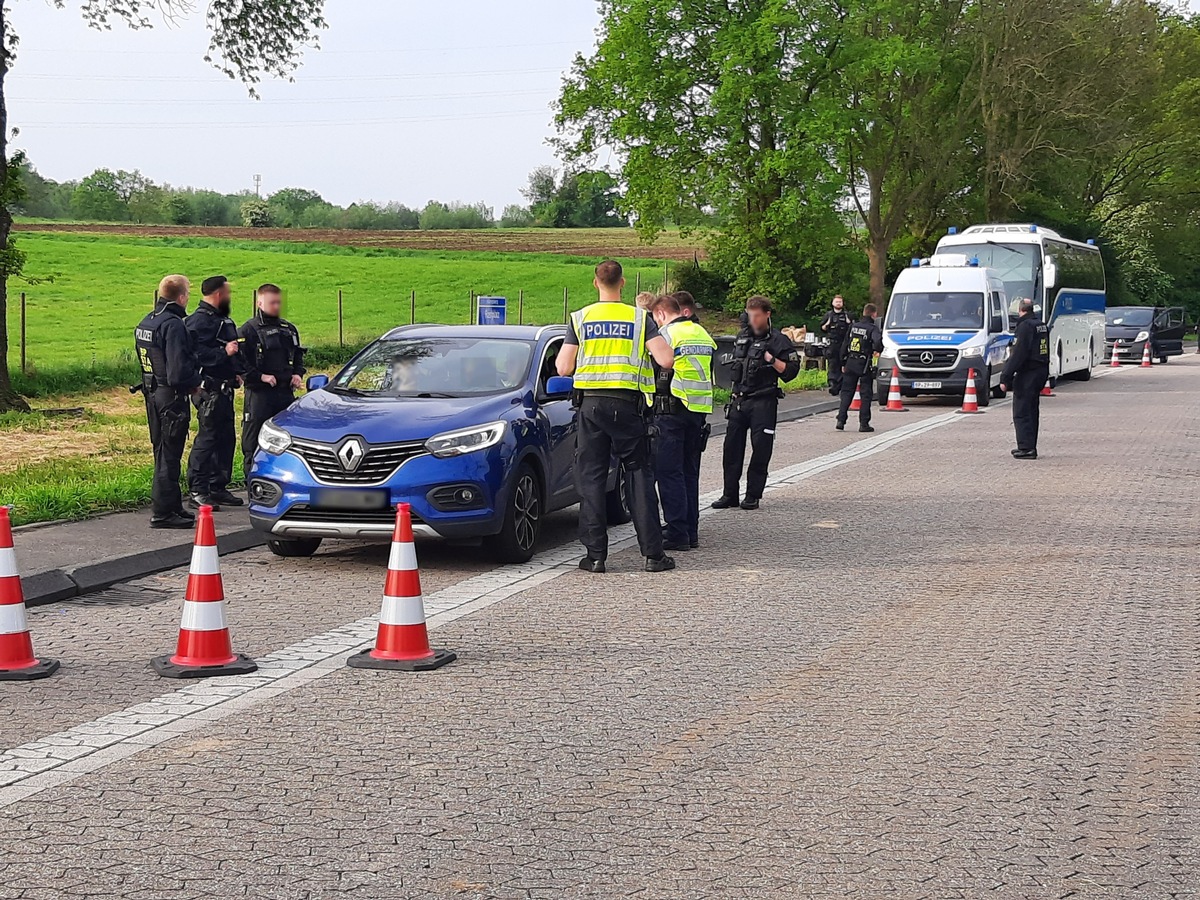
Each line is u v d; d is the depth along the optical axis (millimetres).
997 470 15617
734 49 45031
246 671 6789
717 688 6496
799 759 5391
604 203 125250
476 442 9508
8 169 21062
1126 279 68500
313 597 8789
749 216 49875
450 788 5031
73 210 126875
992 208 54188
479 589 9008
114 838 4512
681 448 10469
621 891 4074
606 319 9531
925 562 9953
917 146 50250
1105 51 50531
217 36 24203
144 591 9016
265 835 4539
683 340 10500
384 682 6609
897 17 46781
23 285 53750
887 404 26406
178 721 5926
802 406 25109
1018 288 31125
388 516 9320
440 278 63875
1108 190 65562
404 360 10805
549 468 10344
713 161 47406
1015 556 10156
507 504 9672
